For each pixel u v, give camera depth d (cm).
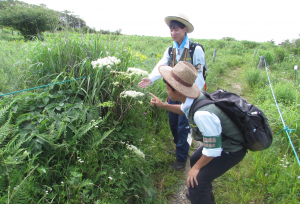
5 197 132
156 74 264
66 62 261
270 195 232
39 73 250
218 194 243
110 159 217
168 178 255
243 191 243
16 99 199
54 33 266
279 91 534
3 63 278
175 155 304
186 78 165
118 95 253
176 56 268
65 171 183
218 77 794
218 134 155
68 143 198
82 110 222
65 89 244
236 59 1147
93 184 173
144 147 266
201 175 176
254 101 551
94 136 210
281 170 253
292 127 340
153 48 1138
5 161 143
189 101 171
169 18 257
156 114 375
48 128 186
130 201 206
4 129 159
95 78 241
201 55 253
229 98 181
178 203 232
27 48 299
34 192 152
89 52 268
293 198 215
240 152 172
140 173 226
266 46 1916
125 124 265
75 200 162
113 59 232
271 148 302
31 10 1675
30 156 173
